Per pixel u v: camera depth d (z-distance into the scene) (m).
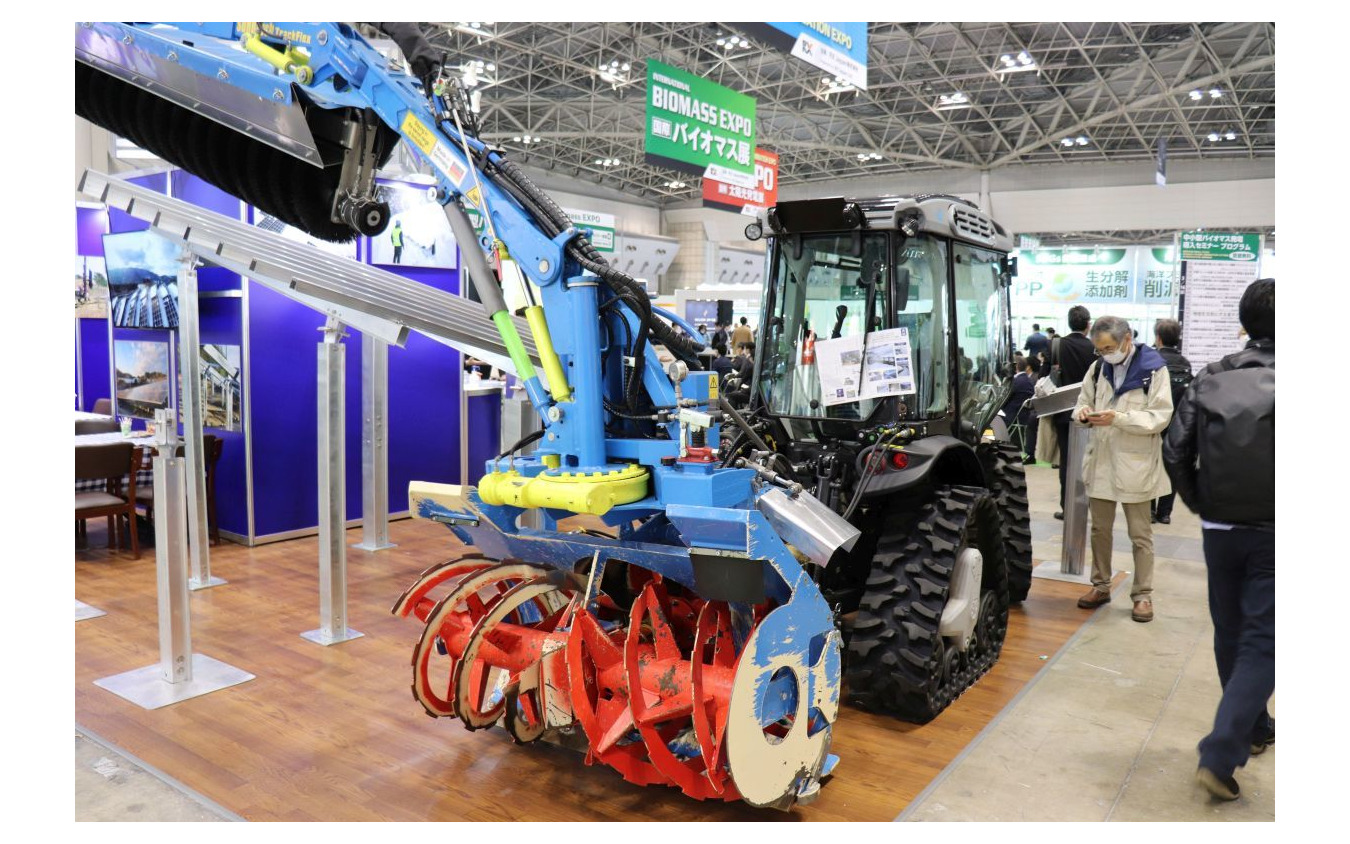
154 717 2.97
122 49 2.71
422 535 5.68
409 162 6.38
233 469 5.36
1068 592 4.57
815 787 2.41
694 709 2.20
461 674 2.52
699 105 6.73
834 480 3.13
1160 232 22.39
